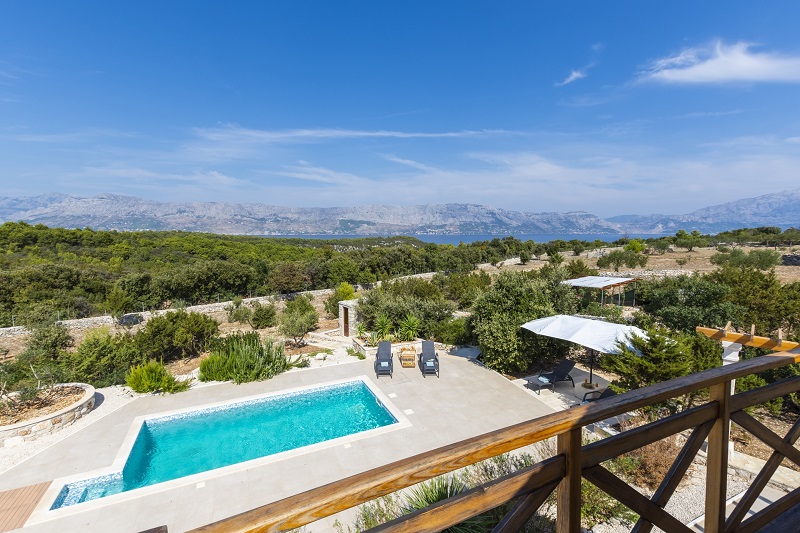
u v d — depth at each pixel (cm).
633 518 559
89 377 1301
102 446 938
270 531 111
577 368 1376
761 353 1009
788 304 1264
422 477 135
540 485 160
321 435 1028
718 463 214
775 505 257
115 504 725
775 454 246
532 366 1405
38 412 1040
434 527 137
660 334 927
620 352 938
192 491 760
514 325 1264
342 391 1285
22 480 807
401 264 4309
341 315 2042
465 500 143
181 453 948
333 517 641
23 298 2395
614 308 1683
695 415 205
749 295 1388
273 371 1393
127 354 1420
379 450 893
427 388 1240
